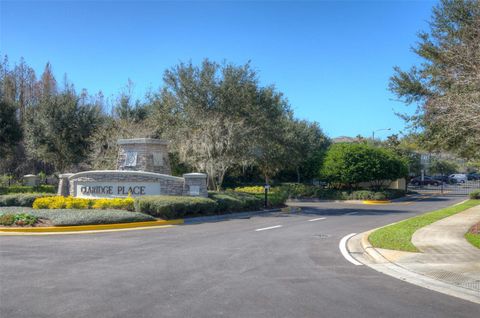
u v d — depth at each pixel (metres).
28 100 46.31
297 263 9.69
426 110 14.90
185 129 26.72
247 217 21.02
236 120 26.75
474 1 14.20
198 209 19.20
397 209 26.81
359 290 7.46
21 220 15.43
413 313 6.27
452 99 12.18
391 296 7.12
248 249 11.44
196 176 20.62
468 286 7.73
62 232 14.81
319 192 38.41
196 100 26.92
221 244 12.24
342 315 6.12
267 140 29.06
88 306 6.38
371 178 37.09
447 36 15.05
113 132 29.58
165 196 19.06
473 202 29.31
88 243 12.33
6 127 32.41
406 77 16.72
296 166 41.50
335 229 16.05
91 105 37.16
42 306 6.37
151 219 17.30
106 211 17.55
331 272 8.82
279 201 25.81
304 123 44.28
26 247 11.60
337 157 37.72
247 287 7.55
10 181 37.34
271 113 28.91
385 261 9.81
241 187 40.59
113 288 7.38
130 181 21.03
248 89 26.88
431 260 9.77
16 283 7.69
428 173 73.12
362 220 19.64
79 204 19.09
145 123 30.42
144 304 6.50
